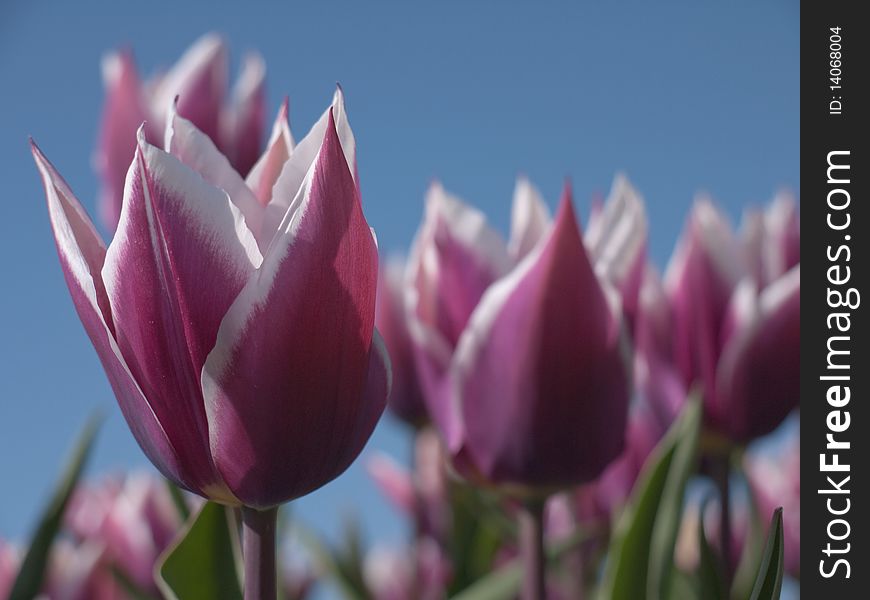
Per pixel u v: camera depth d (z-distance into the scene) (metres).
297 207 0.34
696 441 0.46
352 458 0.35
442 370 0.47
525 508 0.47
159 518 0.67
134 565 0.66
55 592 0.64
